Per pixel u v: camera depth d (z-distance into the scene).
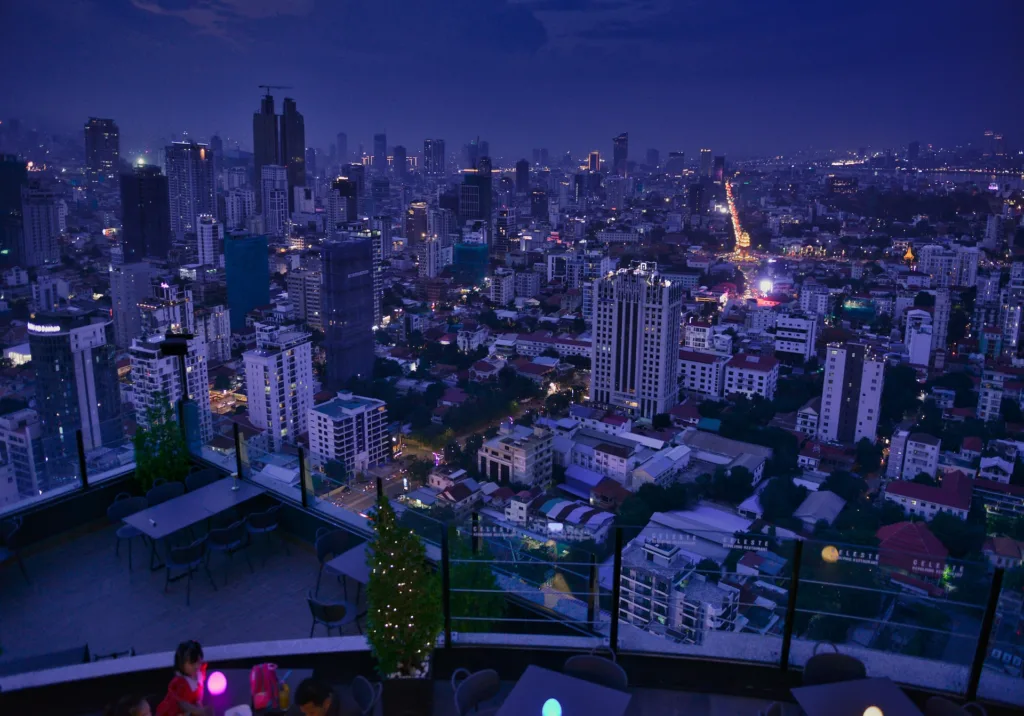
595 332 103.50
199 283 151.75
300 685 9.29
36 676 10.68
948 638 10.83
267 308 151.75
